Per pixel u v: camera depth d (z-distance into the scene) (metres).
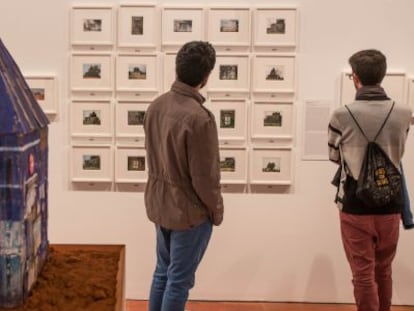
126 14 3.03
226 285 3.24
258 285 3.24
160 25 3.04
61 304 1.26
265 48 3.05
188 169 2.02
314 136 3.11
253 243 3.22
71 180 3.15
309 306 3.21
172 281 2.13
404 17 3.03
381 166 2.26
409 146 3.12
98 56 3.05
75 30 3.03
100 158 3.14
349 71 3.05
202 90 3.06
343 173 2.37
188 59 2.01
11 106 1.20
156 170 2.12
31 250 1.31
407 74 3.06
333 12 3.04
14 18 3.02
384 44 3.05
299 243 3.21
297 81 3.08
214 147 1.98
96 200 3.18
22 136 1.20
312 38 3.05
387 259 2.50
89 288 1.35
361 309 2.43
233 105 3.08
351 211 2.35
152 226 3.21
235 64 3.05
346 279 3.22
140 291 3.23
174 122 1.98
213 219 2.11
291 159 3.13
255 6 3.03
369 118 2.26
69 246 1.77
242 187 3.17
